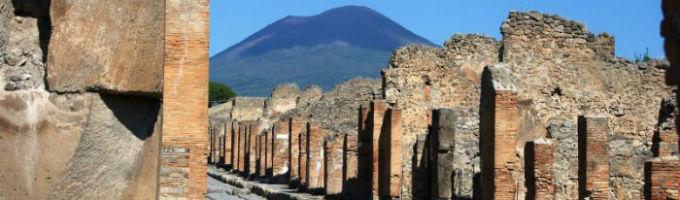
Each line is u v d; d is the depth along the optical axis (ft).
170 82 67.36
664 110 98.43
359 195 136.87
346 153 147.64
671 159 65.67
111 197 26.40
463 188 111.75
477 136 119.55
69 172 25.77
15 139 25.75
